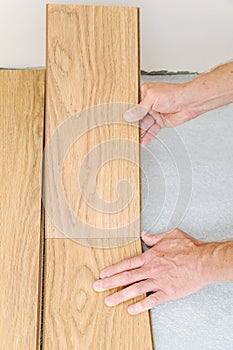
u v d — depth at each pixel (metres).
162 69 1.76
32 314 1.21
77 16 1.37
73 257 1.25
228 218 1.44
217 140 1.55
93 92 1.33
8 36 1.69
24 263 1.26
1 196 1.32
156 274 1.25
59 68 1.34
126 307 1.23
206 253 1.26
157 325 1.29
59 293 1.23
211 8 1.76
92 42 1.35
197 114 1.38
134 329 1.21
